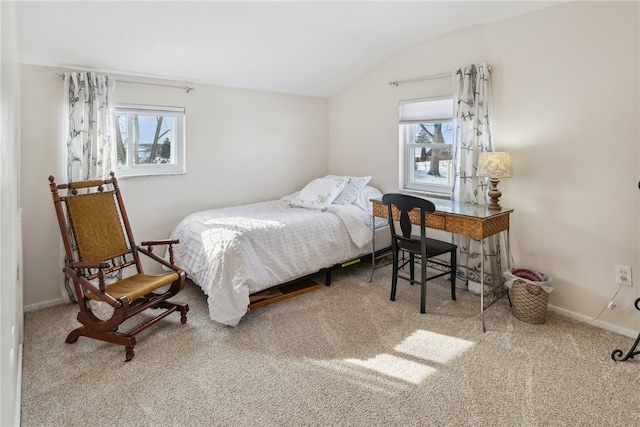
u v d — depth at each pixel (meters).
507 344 2.37
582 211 2.63
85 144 2.92
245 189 4.05
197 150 3.66
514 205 3.01
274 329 2.59
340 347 2.36
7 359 1.08
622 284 2.48
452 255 3.05
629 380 1.99
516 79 2.92
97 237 2.61
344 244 3.44
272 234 2.94
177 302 2.76
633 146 2.37
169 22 2.67
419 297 3.13
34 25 2.45
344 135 4.52
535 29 2.78
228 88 3.81
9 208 1.29
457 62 3.31
